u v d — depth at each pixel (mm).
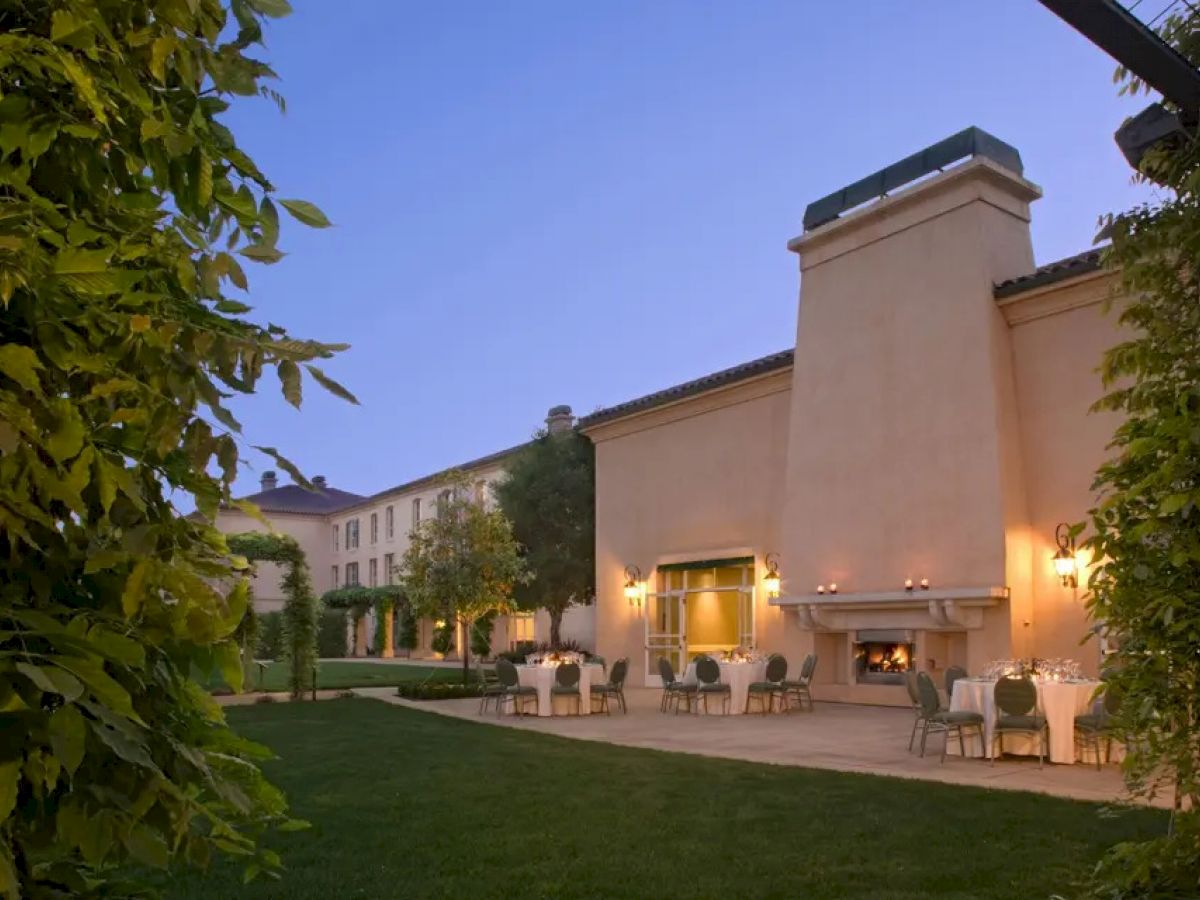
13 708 1065
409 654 39344
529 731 12531
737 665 15086
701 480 19859
